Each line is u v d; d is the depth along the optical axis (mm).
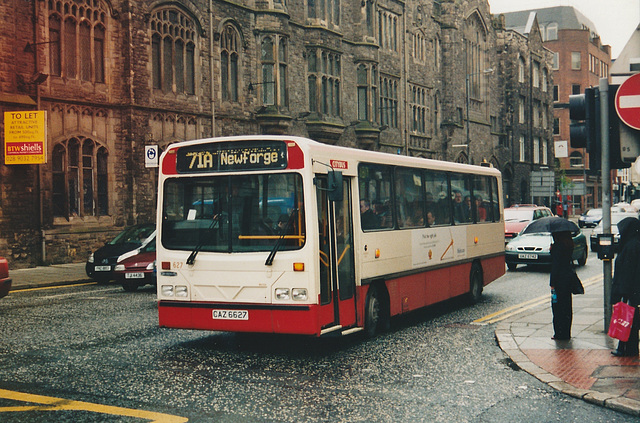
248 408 6535
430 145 48469
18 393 7039
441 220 13070
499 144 60688
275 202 8898
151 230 19156
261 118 30875
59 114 23078
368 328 10273
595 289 15438
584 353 8734
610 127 9234
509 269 21719
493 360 8719
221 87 29312
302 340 10164
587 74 93250
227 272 9000
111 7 24594
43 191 22531
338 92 35812
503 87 62188
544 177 52844
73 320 11766
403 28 43344
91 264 17719
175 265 9289
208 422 6086
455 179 13859
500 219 16234
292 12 32938
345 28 36844
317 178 9016
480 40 57219
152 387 7328
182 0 27078
